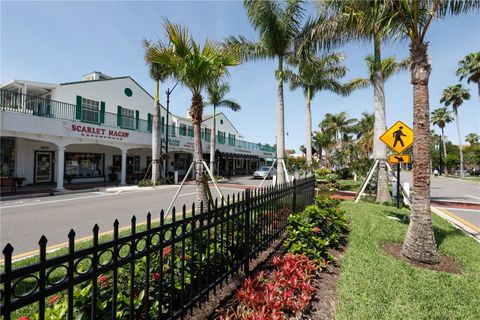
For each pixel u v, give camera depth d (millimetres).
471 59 29141
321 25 9422
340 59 17453
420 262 4395
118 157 22281
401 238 5434
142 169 24688
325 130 33281
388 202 10164
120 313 1906
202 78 6023
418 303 2988
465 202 13008
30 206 9922
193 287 2672
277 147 10914
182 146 24250
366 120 34562
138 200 11758
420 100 4758
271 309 2482
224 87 24953
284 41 10477
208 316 2586
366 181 10766
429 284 3488
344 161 30453
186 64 5668
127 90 21844
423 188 4594
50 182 17500
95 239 1634
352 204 9539
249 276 3451
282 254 4312
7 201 11133
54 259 1420
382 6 5102
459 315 2799
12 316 2674
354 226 6160
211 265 3037
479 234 6898
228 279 3344
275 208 4809
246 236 3510
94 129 15922
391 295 3133
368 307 2867
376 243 5059
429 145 4699
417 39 4840
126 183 19359
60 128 14102
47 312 1816
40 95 18625
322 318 2707
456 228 6758
